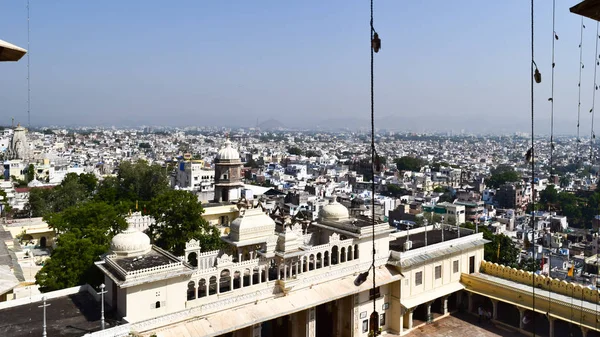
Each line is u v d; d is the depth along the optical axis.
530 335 51.81
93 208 66.56
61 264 47.47
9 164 172.25
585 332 46.56
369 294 50.62
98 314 36.16
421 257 53.44
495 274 58.94
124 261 37.75
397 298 52.25
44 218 73.44
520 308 52.69
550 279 52.62
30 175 162.88
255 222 47.75
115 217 66.44
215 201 94.31
